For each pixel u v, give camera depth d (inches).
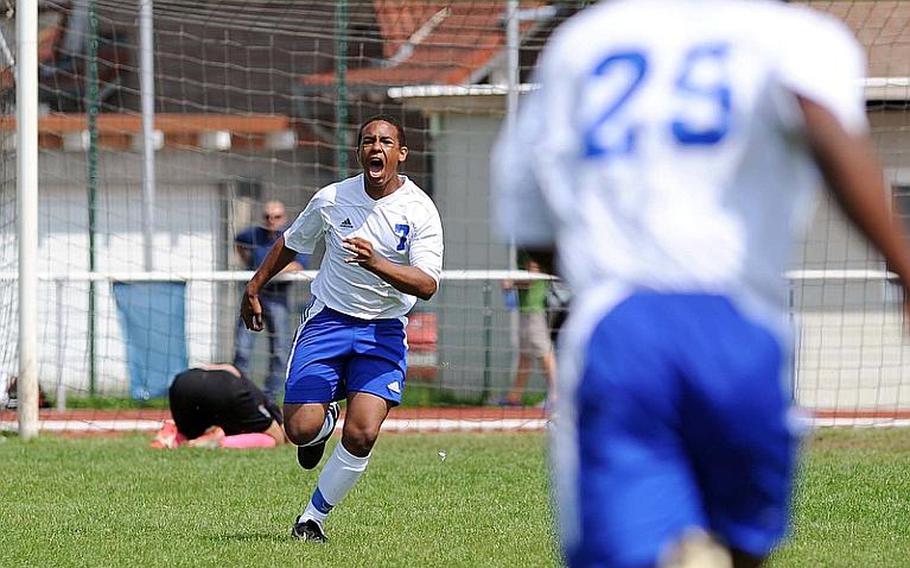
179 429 1529.3
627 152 374.6
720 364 364.5
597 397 367.9
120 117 2448.3
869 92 1824.6
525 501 1096.8
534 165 394.0
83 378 2034.9
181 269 2397.9
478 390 1945.1
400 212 912.3
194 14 2129.7
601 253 376.8
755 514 380.5
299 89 2373.3
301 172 2476.6
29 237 1546.5
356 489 1178.6
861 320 1889.8
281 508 1073.5
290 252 939.3
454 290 2003.0
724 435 368.5
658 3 384.5
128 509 1064.8
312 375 908.6
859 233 348.2
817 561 821.9
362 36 2359.7
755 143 368.8
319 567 809.5
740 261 370.3
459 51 2331.4
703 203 371.2
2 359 1653.5
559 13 2134.6
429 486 1196.5
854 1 2039.9
